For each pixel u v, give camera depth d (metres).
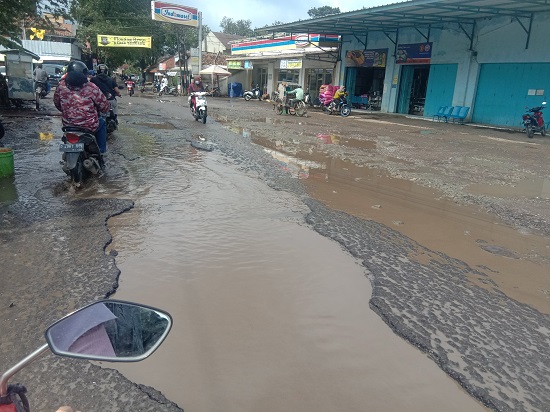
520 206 6.28
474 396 2.42
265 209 5.51
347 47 26.84
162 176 6.93
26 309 3.09
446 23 20.33
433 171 8.47
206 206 5.52
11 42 12.21
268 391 2.41
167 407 2.28
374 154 10.12
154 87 42.66
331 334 2.95
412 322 3.10
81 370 2.53
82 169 6.24
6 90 16.23
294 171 7.80
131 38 39.16
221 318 3.09
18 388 1.31
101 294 3.31
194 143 10.16
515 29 17.67
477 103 19.66
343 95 22.05
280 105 21.12
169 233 4.60
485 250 4.57
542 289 3.73
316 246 4.42
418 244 4.63
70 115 6.20
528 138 15.10
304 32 26.14
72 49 38.12
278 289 3.52
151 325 1.38
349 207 5.83
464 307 3.35
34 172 6.93
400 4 16.97
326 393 2.41
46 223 4.72
